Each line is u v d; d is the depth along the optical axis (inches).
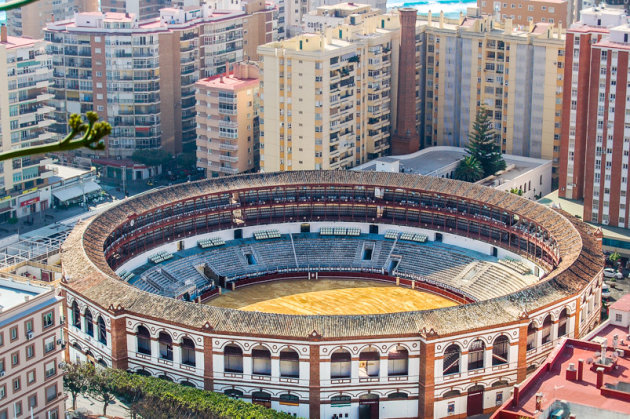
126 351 7322.8
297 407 7007.9
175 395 6624.0
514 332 7130.9
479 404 7175.2
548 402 5984.3
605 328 7253.9
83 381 6756.9
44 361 6097.4
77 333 7706.7
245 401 6968.5
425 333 6845.5
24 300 6053.2
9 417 5890.8
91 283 7647.6
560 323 7628.0
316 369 6904.5
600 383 6151.6
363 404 7027.6
